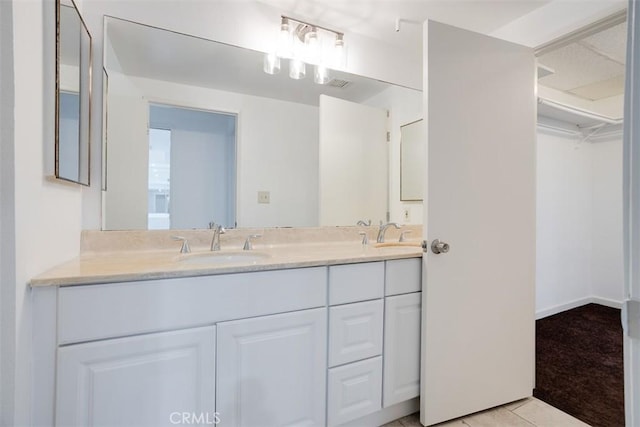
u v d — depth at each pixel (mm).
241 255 1487
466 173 1492
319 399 1240
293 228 1842
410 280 1449
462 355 1502
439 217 1434
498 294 1586
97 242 1357
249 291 1100
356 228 2020
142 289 953
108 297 914
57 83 974
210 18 1574
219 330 1051
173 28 1500
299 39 1800
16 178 758
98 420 906
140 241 1449
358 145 2025
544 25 1684
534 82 1678
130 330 939
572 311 3072
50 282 846
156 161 1508
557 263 3041
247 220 1733
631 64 518
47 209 947
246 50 1664
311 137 1895
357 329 1319
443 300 1454
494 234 1568
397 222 2160
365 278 1338
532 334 1687
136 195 1461
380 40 2039
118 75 1419
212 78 1620
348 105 1987
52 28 961
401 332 1427
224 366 1061
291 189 1844
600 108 3152
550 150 2986
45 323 855
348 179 2006
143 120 1477
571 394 1724
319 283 1234
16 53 760
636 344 498
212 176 1642
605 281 3254
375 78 2035
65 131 1064
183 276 999
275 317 1146
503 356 1602
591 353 2195
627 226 515
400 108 2137
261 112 1750
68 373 871
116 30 1403
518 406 1623
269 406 1142
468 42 1489
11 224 746
